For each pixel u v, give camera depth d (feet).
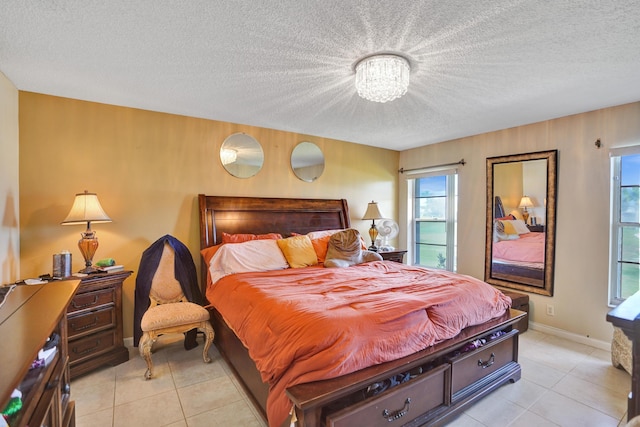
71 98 9.03
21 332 3.28
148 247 10.13
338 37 5.90
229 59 6.76
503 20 5.32
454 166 14.11
